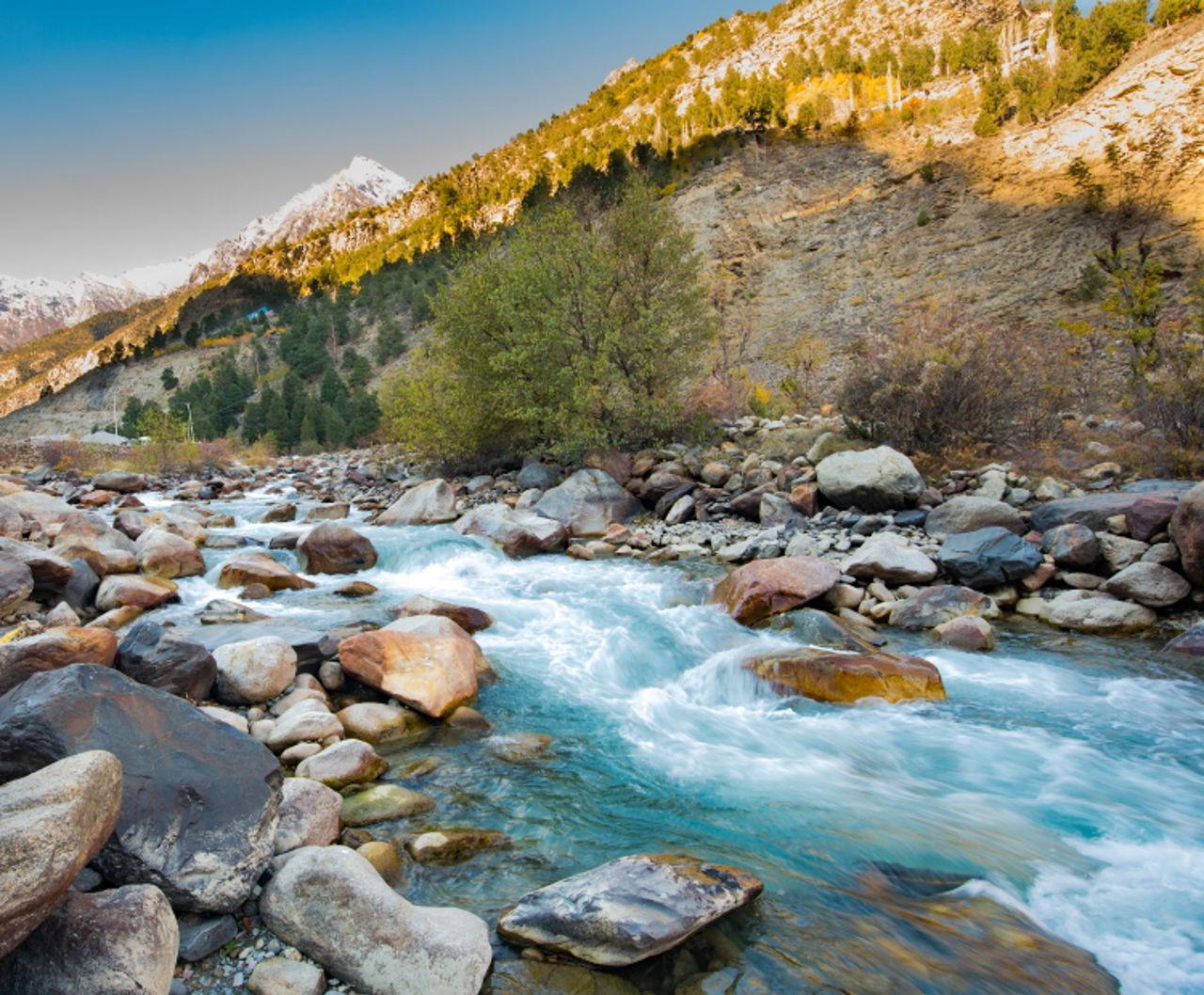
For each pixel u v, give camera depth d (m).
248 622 7.56
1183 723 6.12
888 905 3.77
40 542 10.31
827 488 12.55
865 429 14.96
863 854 4.25
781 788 5.08
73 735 3.44
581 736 5.89
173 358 136.00
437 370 18.95
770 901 3.76
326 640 6.66
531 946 3.35
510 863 4.07
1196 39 58.03
